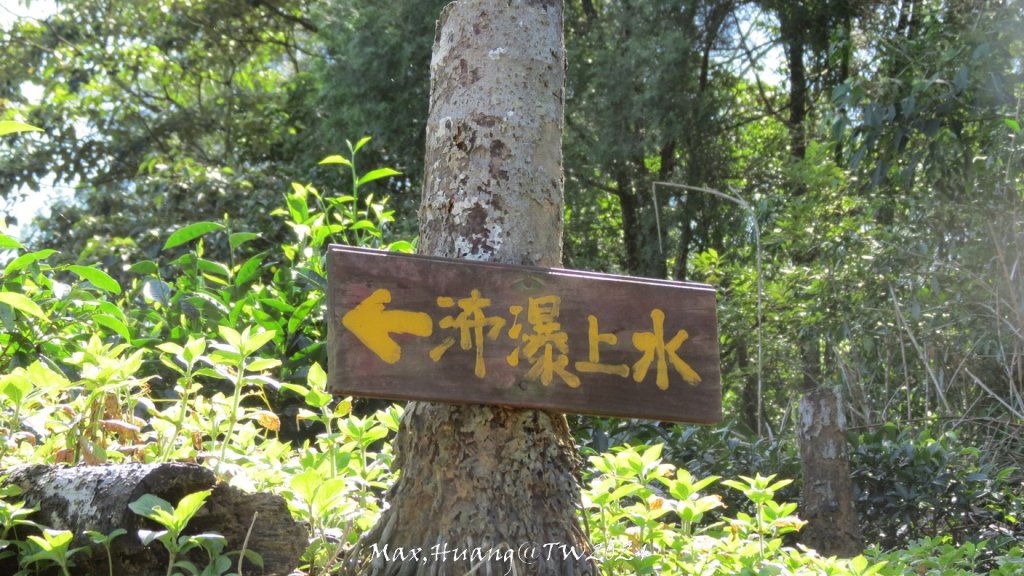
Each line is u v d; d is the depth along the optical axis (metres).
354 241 4.58
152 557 1.88
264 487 2.34
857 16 9.09
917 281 5.52
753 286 6.73
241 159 12.02
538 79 2.04
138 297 4.42
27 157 11.25
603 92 9.19
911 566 2.91
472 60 2.02
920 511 4.29
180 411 2.40
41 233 9.93
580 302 1.91
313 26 12.20
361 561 1.94
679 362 1.94
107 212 8.98
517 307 1.87
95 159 11.77
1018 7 5.86
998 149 5.51
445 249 1.97
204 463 2.37
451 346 1.82
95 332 3.39
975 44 5.93
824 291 5.95
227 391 3.58
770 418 7.89
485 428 1.88
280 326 3.61
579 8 10.52
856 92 5.95
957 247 5.63
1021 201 5.47
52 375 2.12
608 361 1.90
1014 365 5.14
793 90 10.17
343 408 2.57
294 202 4.10
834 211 6.30
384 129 9.32
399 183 10.11
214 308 3.60
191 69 12.30
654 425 4.25
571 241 10.41
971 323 5.37
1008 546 4.07
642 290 1.95
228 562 1.84
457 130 2.00
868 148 6.20
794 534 4.04
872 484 4.27
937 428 5.15
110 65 11.63
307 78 11.53
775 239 6.28
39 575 1.93
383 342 1.79
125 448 2.35
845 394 5.72
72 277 7.52
